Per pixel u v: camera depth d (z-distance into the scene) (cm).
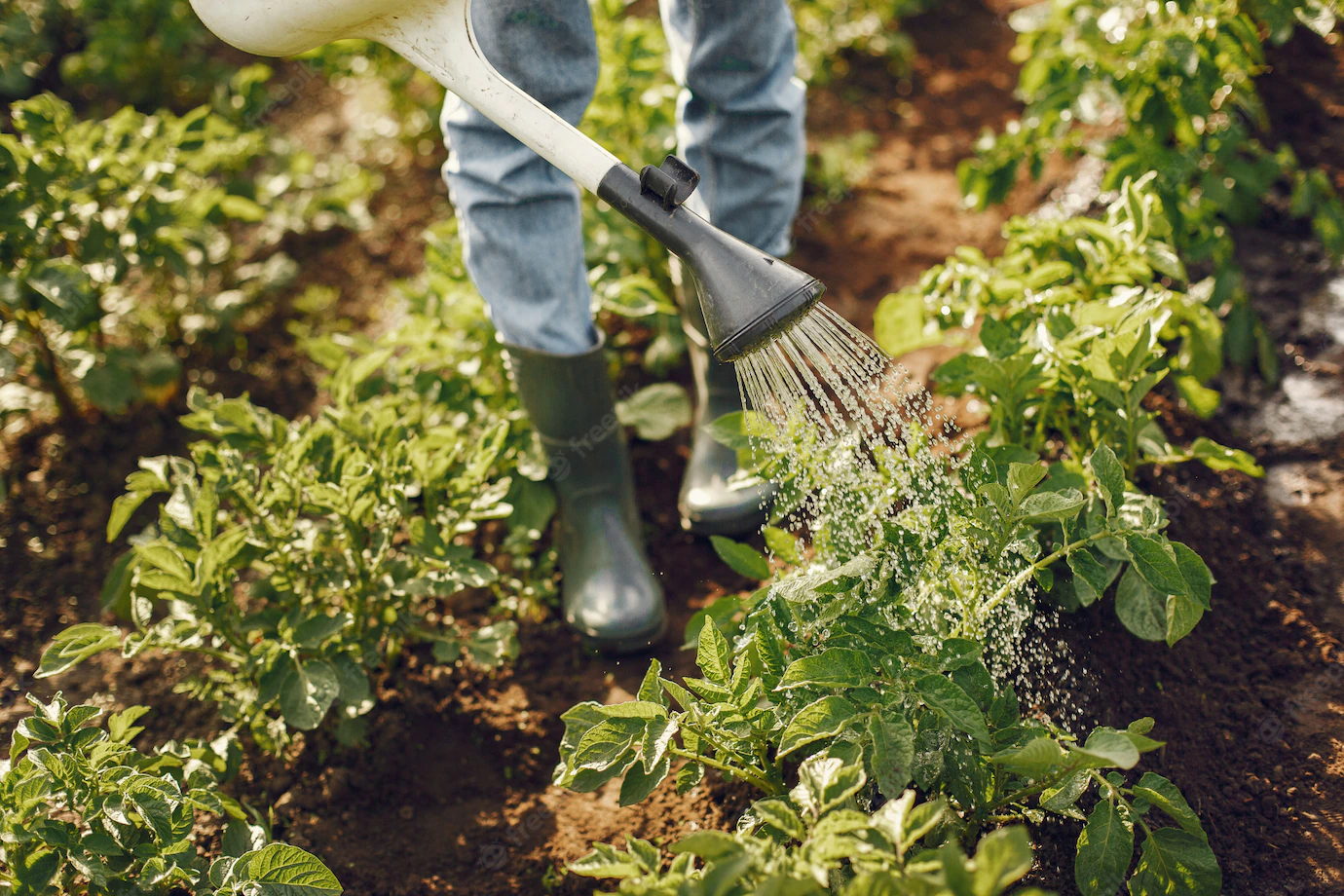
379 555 178
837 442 161
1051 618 168
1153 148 226
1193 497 196
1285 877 145
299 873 128
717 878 100
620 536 200
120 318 259
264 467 237
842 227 299
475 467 185
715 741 136
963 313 199
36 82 365
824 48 362
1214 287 218
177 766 162
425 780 182
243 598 214
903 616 143
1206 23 223
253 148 295
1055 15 271
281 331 286
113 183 231
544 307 181
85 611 214
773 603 146
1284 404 214
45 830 130
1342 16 269
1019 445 171
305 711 160
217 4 134
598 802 175
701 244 129
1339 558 186
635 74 271
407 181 338
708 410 216
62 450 248
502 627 189
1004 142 257
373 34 138
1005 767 133
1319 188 233
